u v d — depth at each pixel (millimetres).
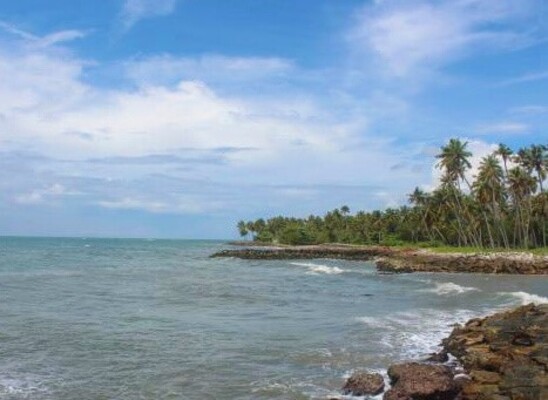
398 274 64875
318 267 78188
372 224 145875
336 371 16688
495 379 14133
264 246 179000
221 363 17609
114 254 118938
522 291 42531
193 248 180875
